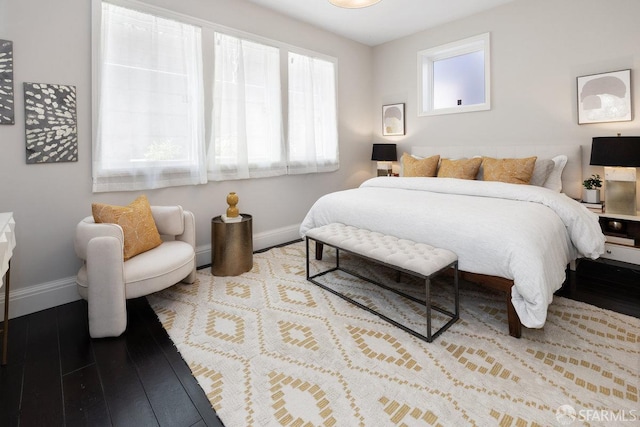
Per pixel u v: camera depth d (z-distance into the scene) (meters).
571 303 2.23
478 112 3.83
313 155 3.97
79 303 2.39
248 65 3.33
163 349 1.79
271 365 1.64
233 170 3.26
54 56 2.23
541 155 3.31
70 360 1.70
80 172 2.39
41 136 2.21
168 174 2.81
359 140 4.74
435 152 4.14
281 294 2.46
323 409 1.36
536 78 3.38
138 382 1.54
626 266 2.90
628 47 2.86
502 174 3.10
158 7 2.65
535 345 1.76
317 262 3.17
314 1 3.34
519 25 3.44
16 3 2.08
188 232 2.58
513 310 1.83
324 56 4.08
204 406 1.39
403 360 1.66
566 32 3.17
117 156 2.52
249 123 3.38
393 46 4.53
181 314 2.16
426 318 1.97
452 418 1.29
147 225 2.29
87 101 2.38
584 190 3.00
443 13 3.70
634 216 2.65
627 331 1.87
